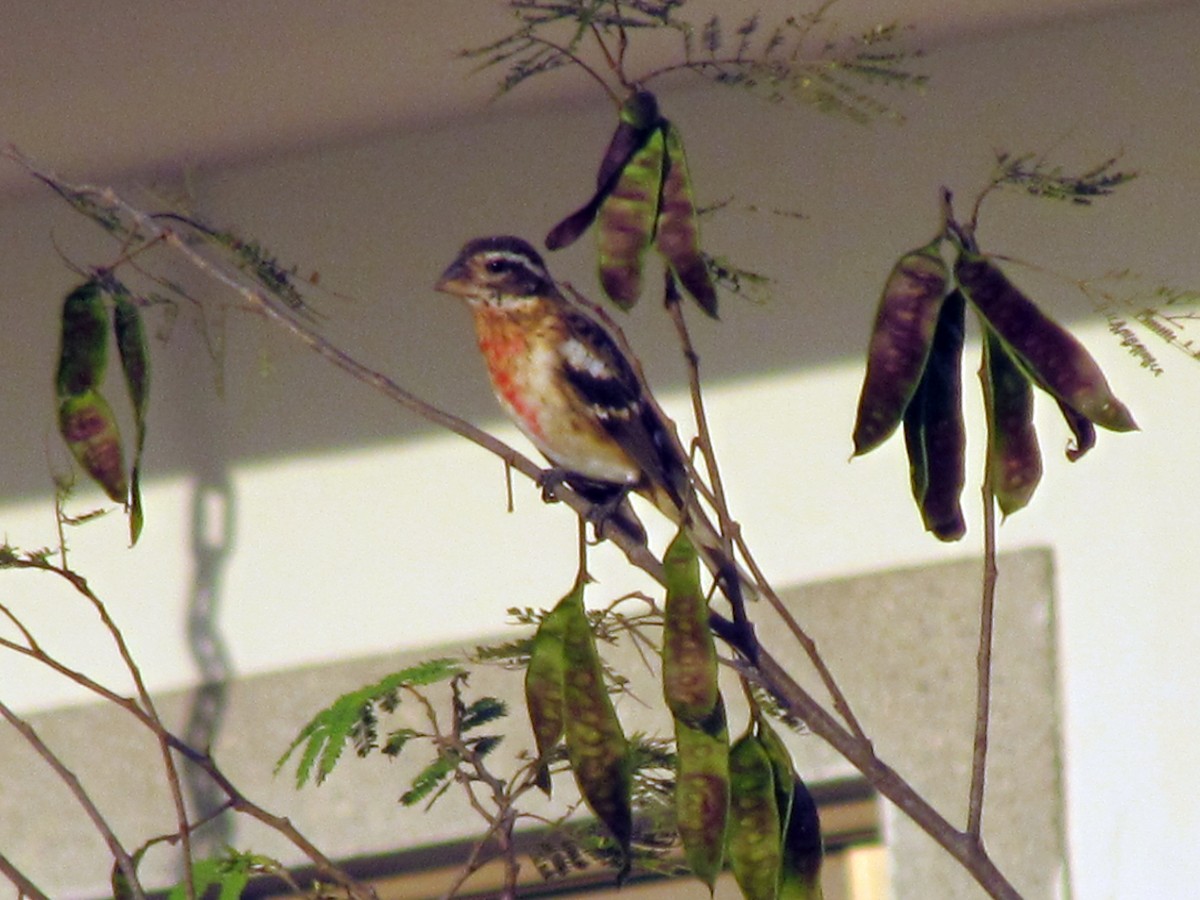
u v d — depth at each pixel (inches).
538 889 338.0
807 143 353.4
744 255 351.3
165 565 364.5
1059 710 318.7
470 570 352.8
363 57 335.6
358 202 371.6
